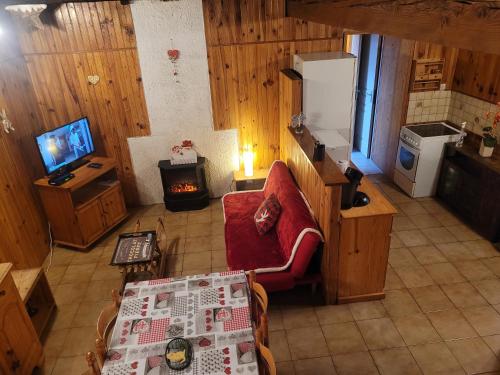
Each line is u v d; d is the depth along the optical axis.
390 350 3.04
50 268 4.24
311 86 4.38
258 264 3.43
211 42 4.66
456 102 5.12
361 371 2.88
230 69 4.82
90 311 3.62
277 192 4.02
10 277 2.81
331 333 3.21
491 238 4.25
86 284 3.98
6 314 2.72
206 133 5.15
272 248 3.64
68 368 3.05
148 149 5.16
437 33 1.63
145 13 4.44
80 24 4.44
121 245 3.82
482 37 1.37
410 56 4.98
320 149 3.27
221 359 2.20
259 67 4.85
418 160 4.98
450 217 4.78
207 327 2.43
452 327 3.22
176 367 2.14
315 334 3.21
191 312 2.55
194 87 4.88
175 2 4.43
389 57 5.53
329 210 3.04
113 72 4.70
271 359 2.05
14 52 4.32
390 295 3.58
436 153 4.95
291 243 3.28
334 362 2.96
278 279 3.25
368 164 6.37
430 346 3.05
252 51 4.76
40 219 4.50
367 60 6.20
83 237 4.40
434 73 5.04
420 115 5.30
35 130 4.64
